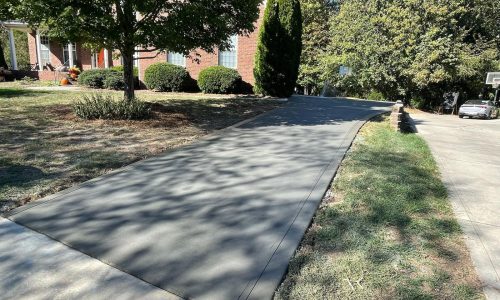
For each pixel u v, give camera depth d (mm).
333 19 26312
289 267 2549
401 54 22141
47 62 23203
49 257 2621
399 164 5355
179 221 3217
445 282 2451
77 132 6652
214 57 16312
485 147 8555
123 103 8000
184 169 4742
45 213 3326
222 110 10219
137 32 7953
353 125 8500
